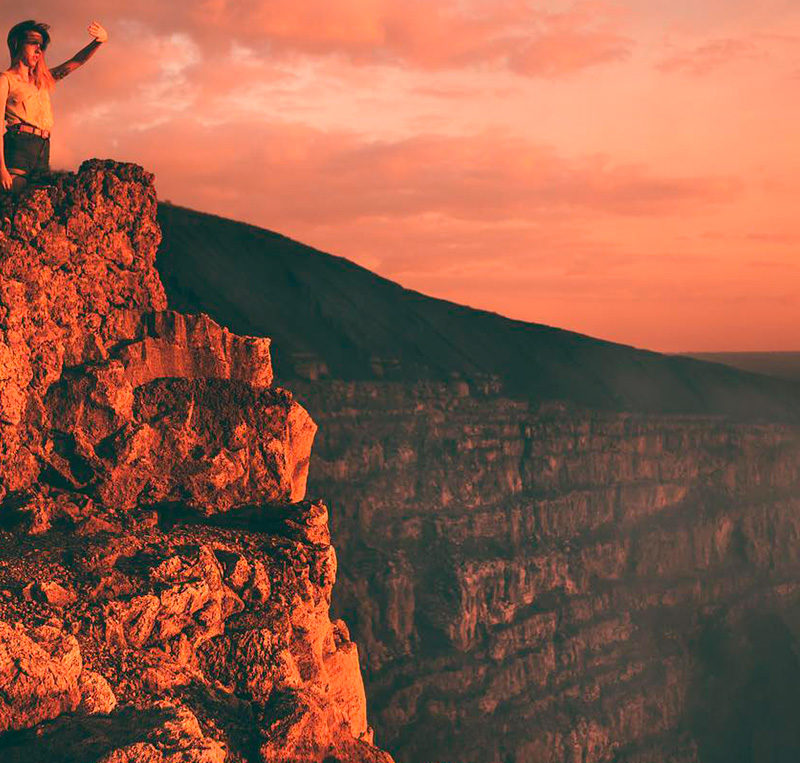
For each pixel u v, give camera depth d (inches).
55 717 863.7
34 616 932.6
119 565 1039.0
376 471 6939.0
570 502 7480.3
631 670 6889.8
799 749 7160.4
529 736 6003.9
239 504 1230.3
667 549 7819.9
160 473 1201.4
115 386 1188.5
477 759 5738.2
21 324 1138.0
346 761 1007.0
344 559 6294.3
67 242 1197.1
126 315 1256.8
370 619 5984.3
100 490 1157.7
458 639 6215.6
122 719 882.1
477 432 7544.3
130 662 953.5
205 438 1237.1
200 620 1032.2
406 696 5772.6
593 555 7352.4
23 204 1181.1
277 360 7175.2
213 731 944.9
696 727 7022.6
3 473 1119.6
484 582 6456.7
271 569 1137.4
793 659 7716.5
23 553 1035.3
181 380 1245.1
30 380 1156.5
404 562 6363.2
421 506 6929.1
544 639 6599.4
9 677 845.8
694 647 7455.7
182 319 1262.3
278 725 979.3
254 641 1051.3
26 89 1224.2
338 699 1187.9
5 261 1140.5
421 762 5556.1
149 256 1284.4
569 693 6466.5
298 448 1293.1
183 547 1082.7
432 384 7770.7
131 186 1264.8
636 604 7268.7
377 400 7308.1
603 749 6338.6
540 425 7824.8
